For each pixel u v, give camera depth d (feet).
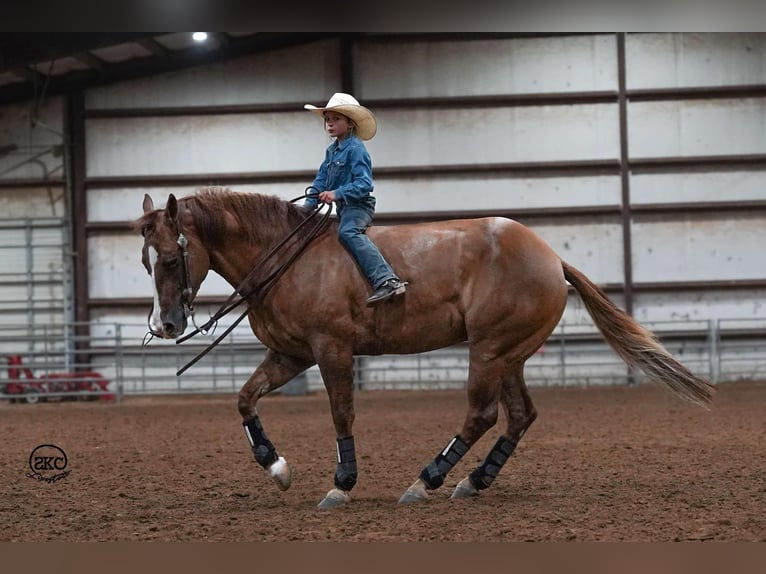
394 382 56.70
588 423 37.09
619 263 57.52
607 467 24.95
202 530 17.67
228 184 57.88
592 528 16.97
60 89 57.93
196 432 36.81
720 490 20.79
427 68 57.57
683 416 39.01
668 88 57.31
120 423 41.27
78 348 57.77
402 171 57.57
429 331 20.11
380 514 18.70
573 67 57.67
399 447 30.78
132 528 18.08
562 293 20.30
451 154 57.72
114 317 58.23
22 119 58.23
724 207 57.06
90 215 58.29
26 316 58.18
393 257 19.92
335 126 20.24
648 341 20.25
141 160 58.08
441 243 20.12
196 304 58.03
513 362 20.31
